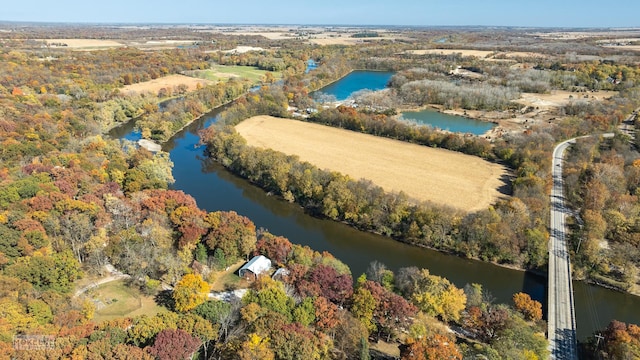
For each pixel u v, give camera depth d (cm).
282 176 15950
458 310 8850
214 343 7456
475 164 18100
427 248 12812
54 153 16162
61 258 9375
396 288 9850
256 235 12012
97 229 11219
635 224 12475
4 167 14362
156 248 10525
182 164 19625
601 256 11162
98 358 6084
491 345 7794
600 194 13600
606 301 10519
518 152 17888
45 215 10931
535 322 8956
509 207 13112
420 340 7400
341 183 14575
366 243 13262
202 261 10644
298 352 6625
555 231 12812
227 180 18025
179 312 8550
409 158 18738
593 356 8094
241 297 9225
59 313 7800
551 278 10700
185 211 11981
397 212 13362
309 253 10844
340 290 9038
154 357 6284
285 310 8062
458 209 13600
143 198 12862
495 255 11906
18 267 8644
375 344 8156
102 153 16900
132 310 8875
